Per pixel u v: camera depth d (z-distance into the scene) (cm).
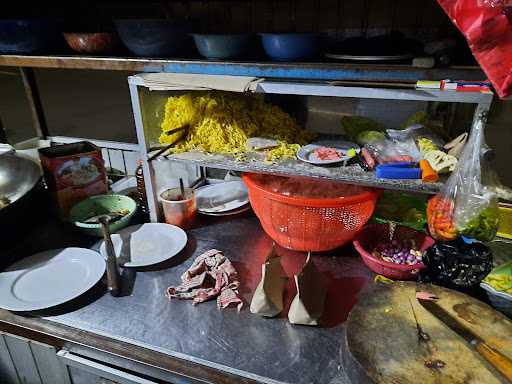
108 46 139
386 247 130
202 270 125
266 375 93
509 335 87
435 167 113
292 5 138
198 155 134
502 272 106
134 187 175
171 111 141
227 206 160
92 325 107
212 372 94
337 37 139
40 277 123
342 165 123
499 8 79
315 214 119
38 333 107
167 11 151
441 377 77
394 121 145
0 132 183
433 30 128
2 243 136
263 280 108
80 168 150
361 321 91
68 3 159
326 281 116
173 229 146
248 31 146
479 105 100
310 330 105
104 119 180
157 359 98
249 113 142
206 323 108
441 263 108
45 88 181
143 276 125
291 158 129
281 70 112
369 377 77
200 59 126
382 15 132
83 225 141
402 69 103
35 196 150
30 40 137
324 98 149
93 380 109
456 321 91
